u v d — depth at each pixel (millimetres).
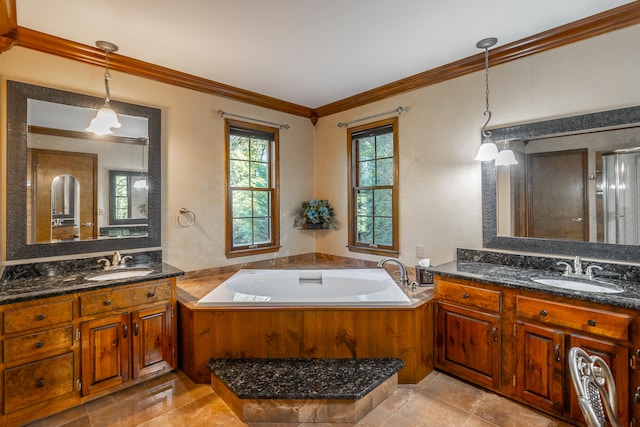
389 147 3455
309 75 3035
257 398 1897
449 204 2928
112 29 2219
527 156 2477
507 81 2559
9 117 2238
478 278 2184
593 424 867
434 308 2469
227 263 3389
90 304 2043
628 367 1627
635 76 2021
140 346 2254
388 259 2920
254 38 2357
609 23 2072
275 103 3713
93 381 2053
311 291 3150
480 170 2732
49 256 2391
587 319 1748
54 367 1918
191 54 2598
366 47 2502
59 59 2422
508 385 2080
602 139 2154
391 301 2314
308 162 4145
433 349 2475
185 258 3080
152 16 2068
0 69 2207
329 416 1904
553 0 1921
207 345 2312
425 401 2105
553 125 2336
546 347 1902
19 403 1810
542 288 1898
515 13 2061
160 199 2918
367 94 3482
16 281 2152
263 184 3758
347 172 3816
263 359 2303
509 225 2576
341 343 2312
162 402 2096
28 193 2314
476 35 2330
